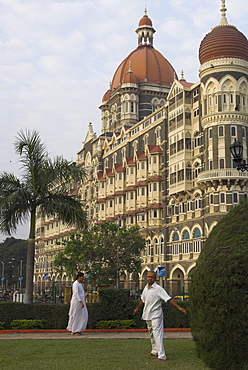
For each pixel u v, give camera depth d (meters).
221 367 11.83
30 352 15.74
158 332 14.34
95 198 98.00
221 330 11.77
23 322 24.12
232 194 56.62
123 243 53.47
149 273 14.99
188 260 63.09
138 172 77.56
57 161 29.91
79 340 19.42
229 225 12.85
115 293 24.69
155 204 72.94
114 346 17.17
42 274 125.50
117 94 100.00
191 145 65.00
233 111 58.00
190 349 16.09
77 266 53.75
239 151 25.61
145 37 106.25
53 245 117.00
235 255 11.94
